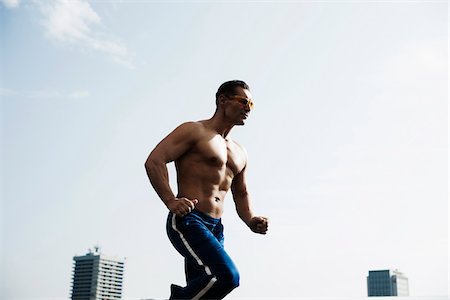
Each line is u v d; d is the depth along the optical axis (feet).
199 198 10.52
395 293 330.54
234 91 11.15
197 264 10.02
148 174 10.05
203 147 10.61
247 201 12.11
